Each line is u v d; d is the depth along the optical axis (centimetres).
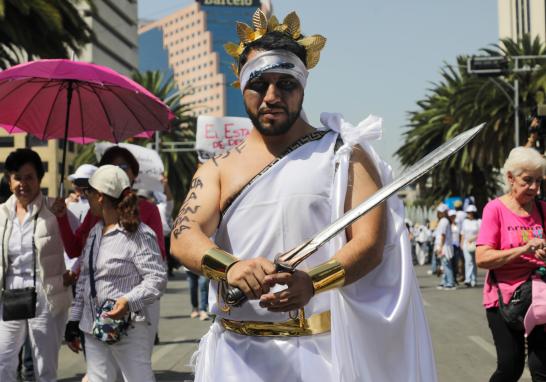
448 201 3891
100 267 498
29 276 593
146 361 500
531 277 466
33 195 608
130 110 685
